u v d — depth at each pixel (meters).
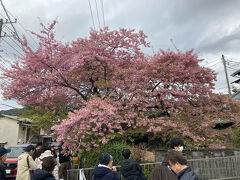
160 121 6.53
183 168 2.09
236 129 8.02
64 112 9.09
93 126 6.09
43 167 2.63
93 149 6.14
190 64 7.66
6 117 19.12
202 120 6.95
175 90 6.85
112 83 7.60
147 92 7.41
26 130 20.34
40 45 8.23
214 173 5.09
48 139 24.19
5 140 18.56
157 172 1.81
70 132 5.72
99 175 2.85
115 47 8.73
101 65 8.17
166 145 7.59
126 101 7.46
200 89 7.09
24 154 4.14
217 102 7.76
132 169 2.78
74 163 7.59
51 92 8.34
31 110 9.19
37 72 7.91
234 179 5.08
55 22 7.94
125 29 8.55
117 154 5.43
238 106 7.62
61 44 8.52
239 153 5.96
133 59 9.13
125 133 7.30
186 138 6.60
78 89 9.52
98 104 6.04
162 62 7.70
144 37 8.85
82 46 8.38
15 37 7.58
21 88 7.68
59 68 7.98
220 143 6.80
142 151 6.96
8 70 7.59
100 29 8.52
